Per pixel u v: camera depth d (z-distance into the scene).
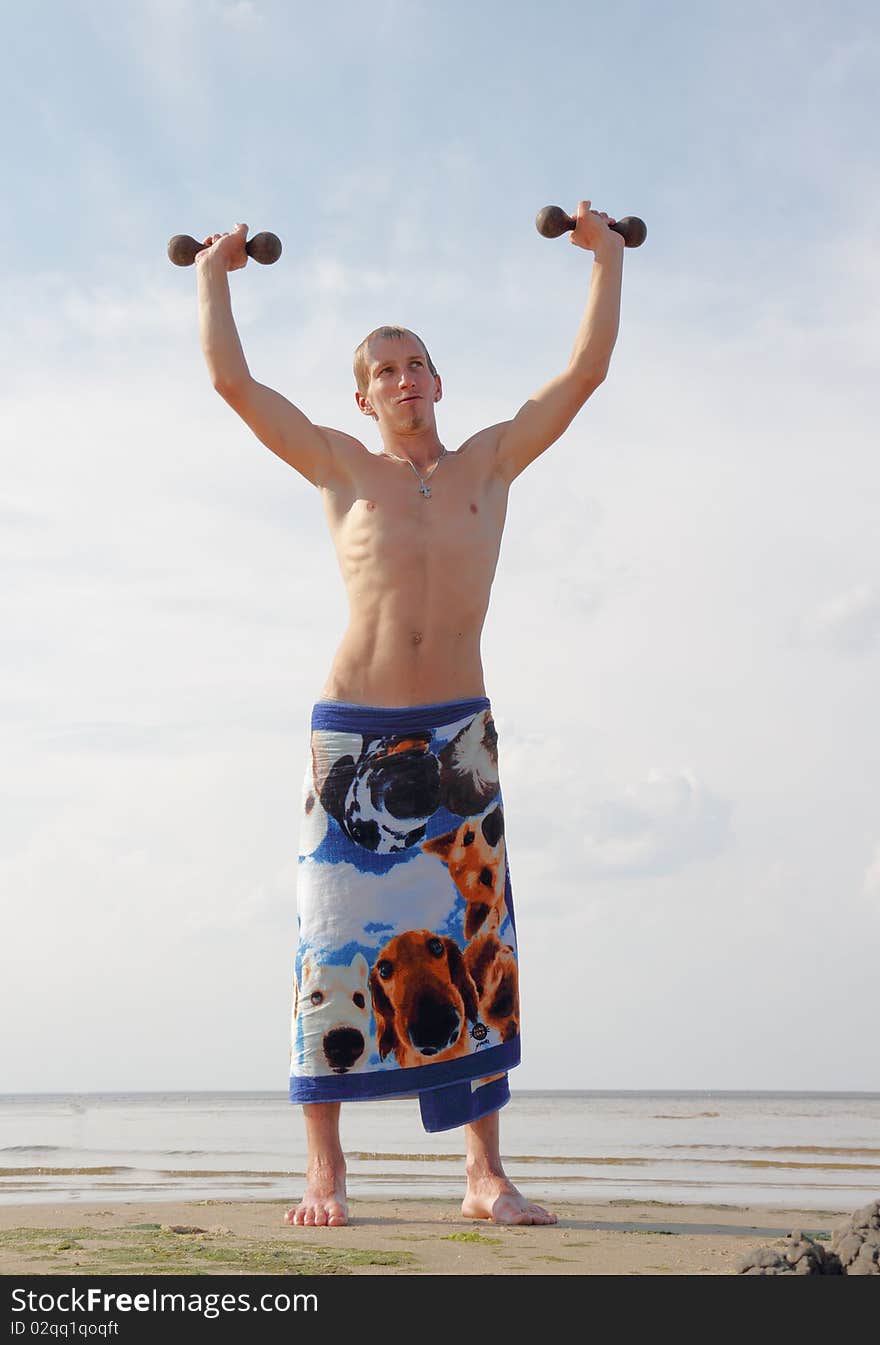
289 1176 9.64
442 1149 13.01
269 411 5.77
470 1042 5.38
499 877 5.59
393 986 5.36
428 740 5.55
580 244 6.11
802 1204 7.36
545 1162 11.58
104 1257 4.13
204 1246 4.45
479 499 5.84
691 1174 10.04
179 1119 26.05
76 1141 16.23
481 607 5.77
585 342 5.89
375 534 5.67
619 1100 56.16
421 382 5.93
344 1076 5.29
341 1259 4.10
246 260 6.03
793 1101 51.66
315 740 5.61
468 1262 4.07
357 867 5.45
